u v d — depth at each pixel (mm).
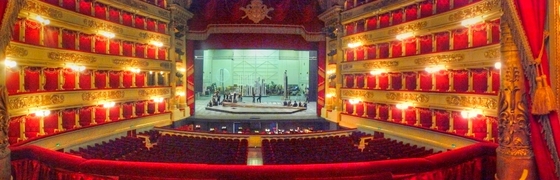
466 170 6715
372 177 5672
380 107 22969
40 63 16125
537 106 5172
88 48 19688
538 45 5195
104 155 14852
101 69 20172
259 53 48344
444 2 18453
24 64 15219
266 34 28922
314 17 29141
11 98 14328
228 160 14492
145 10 23312
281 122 27328
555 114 5223
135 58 22734
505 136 5828
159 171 5699
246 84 48312
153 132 22109
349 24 25641
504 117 5828
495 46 15117
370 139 20406
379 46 23125
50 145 16250
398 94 21141
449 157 6508
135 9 22391
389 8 21547
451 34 18000
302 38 29172
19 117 15195
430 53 18922
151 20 24484
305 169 5652
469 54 16641
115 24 21031
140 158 13969
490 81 15906
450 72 18141
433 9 19000
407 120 20766
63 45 17953
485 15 15578
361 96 24141
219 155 15297
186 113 27938
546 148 5410
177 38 27453
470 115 16438
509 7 5430
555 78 5242
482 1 15664
